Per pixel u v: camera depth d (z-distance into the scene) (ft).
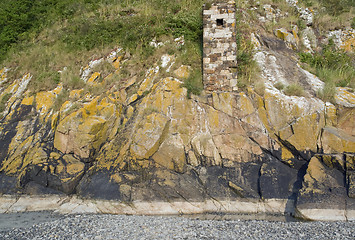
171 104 42.22
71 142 42.09
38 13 66.69
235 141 39.78
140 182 38.52
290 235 26.99
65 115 44.16
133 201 36.88
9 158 43.11
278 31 52.16
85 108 43.29
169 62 47.65
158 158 39.68
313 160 36.55
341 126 39.19
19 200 39.50
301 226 29.60
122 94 45.96
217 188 37.78
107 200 37.45
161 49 49.83
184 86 43.09
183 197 37.06
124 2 64.69
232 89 42.83
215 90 43.24
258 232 27.86
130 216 34.50
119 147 40.98
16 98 49.60
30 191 40.11
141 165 39.34
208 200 37.09
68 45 56.24
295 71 45.91
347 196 33.42
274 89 42.16
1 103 49.52
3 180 41.42
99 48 53.78
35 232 28.86
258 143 39.47
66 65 52.54
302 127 38.75
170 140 40.34
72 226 30.37
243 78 44.11
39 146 42.93
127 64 49.65
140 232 27.96
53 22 64.03
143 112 42.57
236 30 47.80
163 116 41.50
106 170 39.99
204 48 44.29
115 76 48.26
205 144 39.93
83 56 53.16
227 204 36.63
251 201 36.40
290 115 39.73
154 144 39.81
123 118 43.80
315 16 58.90
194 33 51.01
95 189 38.68
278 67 46.01
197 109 41.68
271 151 39.09
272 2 58.29
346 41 55.67
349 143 36.52
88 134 41.68
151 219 32.78
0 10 65.77
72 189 39.65
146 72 47.75
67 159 41.60
